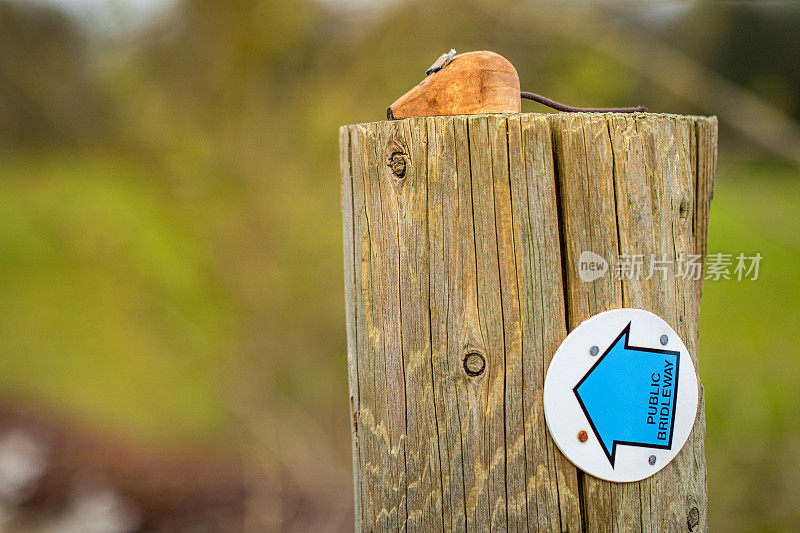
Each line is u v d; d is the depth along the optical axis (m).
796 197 3.24
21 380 4.66
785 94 3.69
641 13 3.91
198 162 4.11
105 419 4.21
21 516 3.24
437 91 1.07
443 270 0.96
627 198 0.96
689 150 1.03
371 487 1.02
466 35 4.01
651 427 0.98
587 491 0.97
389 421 1.00
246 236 4.10
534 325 0.95
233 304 4.12
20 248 4.54
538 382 0.96
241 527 3.21
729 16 3.77
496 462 0.96
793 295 3.25
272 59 4.08
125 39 4.11
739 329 3.35
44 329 4.66
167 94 4.14
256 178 4.09
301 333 4.13
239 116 4.09
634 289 0.97
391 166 0.97
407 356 0.98
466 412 0.96
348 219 1.07
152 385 4.23
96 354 4.42
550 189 0.95
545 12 3.81
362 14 4.06
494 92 1.07
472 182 0.95
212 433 4.11
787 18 3.68
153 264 4.19
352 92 4.05
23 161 4.36
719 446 3.22
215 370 4.09
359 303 1.02
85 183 4.26
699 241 1.07
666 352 0.99
